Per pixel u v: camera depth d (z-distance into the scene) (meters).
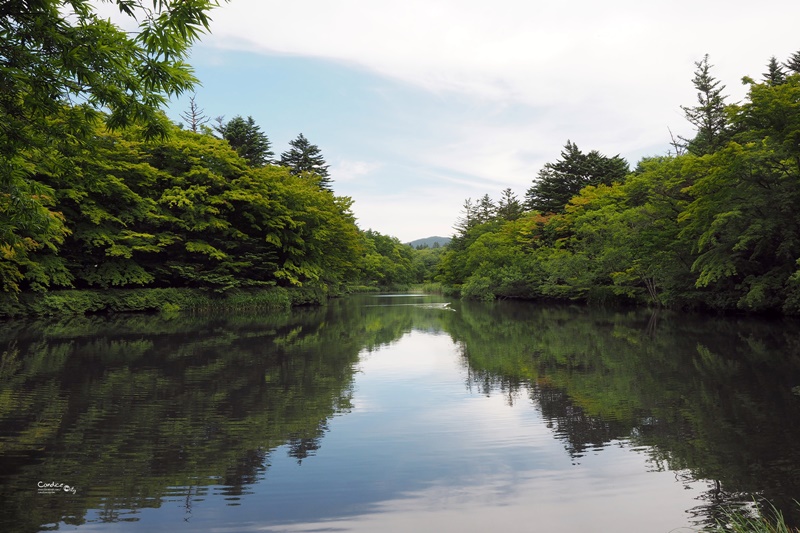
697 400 8.63
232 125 47.88
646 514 4.62
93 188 7.70
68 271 24.78
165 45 5.11
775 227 19.27
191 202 28.70
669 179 26.50
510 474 5.57
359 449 6.36
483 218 71.31
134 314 26.28
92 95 5.44
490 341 17.08
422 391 9.53
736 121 19.30
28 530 4.32
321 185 60.19
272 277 36.28
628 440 6.68
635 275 31.16
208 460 5.97
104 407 8.26
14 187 6.57
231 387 9.79
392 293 81.56
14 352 13.53
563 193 53.31
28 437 6.75
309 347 15.38
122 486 5.22
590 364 12.27
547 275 41.88
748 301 20.03
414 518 4.55
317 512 4.67
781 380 9.91
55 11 5.01
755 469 5.62
